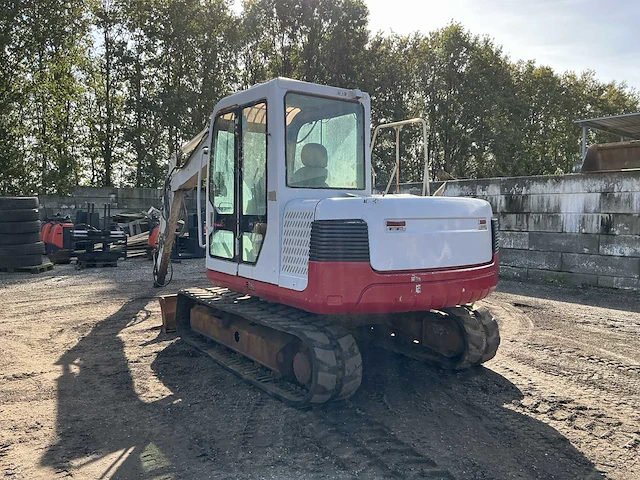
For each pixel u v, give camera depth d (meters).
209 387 4.71
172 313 6.61
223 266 5.15
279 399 4.32
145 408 4.26
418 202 4.04
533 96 36.81
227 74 28.14
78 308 8.05
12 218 11.67
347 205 3.82
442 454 3.41
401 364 5.20
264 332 4.84
